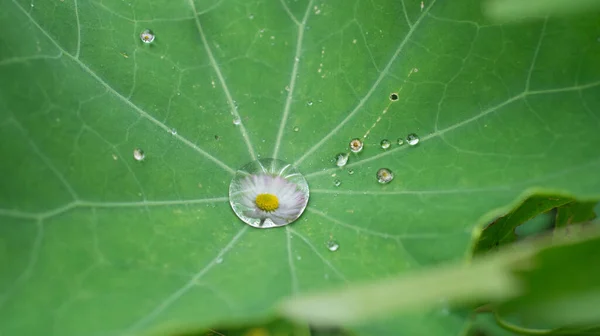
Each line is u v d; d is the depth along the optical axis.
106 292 0.11
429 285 0.09
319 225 0.12
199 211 0.12
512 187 0.12
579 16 0.12
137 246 0.11
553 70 0.12
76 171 0.11
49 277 0.11
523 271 0.10
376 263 0.11
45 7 0.12
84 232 0.11
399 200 0.12
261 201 0.12
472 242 0.11
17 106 0.11
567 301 0.10
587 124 0.12
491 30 0.12
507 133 0.12
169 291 0.11
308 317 0.09
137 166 0.12
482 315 0.12
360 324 0.11
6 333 0.10
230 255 0.12
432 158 0.12
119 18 0.12
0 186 0.11
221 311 0.11
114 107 0.12
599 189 0.11
